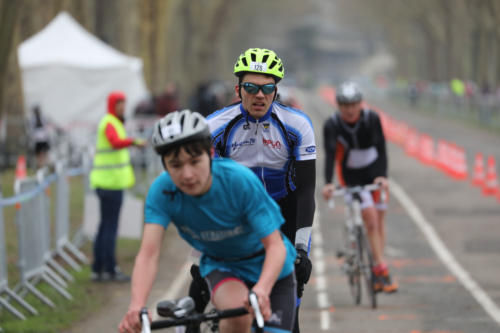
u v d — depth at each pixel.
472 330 18.17
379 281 20.75
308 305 21.31
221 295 10.12
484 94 103.31
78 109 48.25
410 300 21.62
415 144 66.19
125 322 9.14
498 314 19.73
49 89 47.88
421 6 175.50
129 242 30.20
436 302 21.30
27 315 19.55
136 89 49.84
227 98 108.38
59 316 19.53
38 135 46.28
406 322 19.02
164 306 9.21
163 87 86.81
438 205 39.66
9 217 32.25
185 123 8.95
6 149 47.00
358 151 20.92
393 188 45.62
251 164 11.89
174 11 132.75
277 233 9.80
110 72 48.53
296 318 11.33
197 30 145.12
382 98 188.88
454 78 168.75
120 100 23.36
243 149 11.81
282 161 11.88
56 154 47.81
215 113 11.80
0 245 18.94
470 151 65.31
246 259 10.35
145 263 9.53
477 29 135.62
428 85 156.88
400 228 33.84
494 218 35.62
